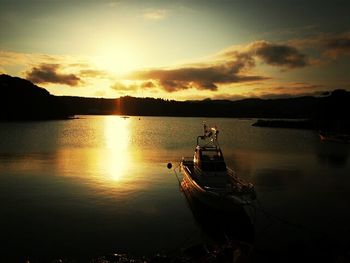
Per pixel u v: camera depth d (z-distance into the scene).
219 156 26.58
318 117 147.00
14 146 63.53
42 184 31.42
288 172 39.84
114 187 30.62
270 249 16.03
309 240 18.00
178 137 92.56
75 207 24.08
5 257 16.00
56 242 17.81
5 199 25.91
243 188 22.72
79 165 43.19
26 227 19.91
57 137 85.25
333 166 44.97
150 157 52.03
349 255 14.23
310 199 26.81
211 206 22.88
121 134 102.31
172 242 18.23
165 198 27.03
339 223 21.03
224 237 19.08
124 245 17.67
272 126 150.75
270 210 23.77
